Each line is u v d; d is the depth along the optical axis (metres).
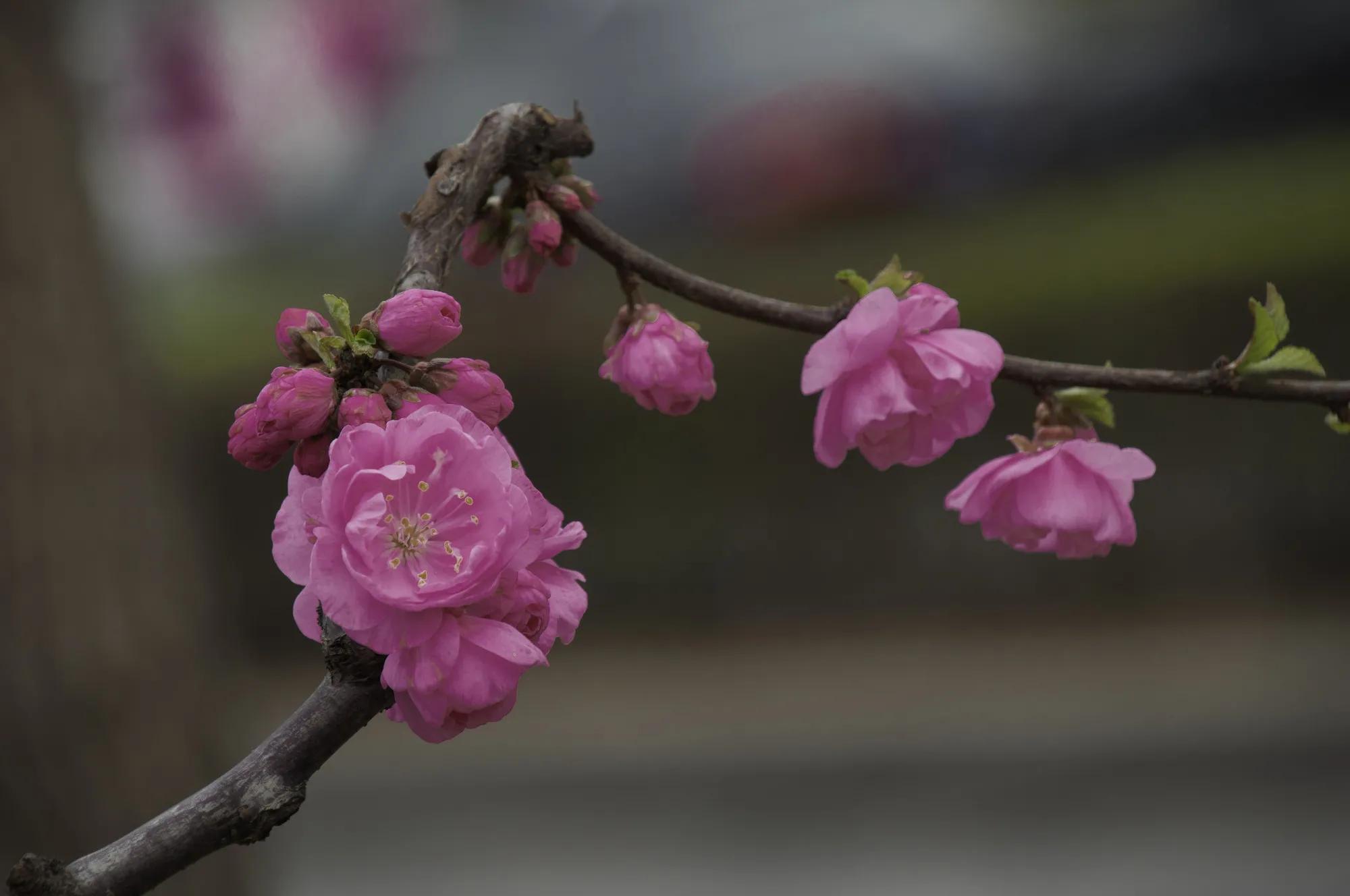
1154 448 12.16
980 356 2.08
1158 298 11.85
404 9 16.88
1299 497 12.10
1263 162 13.88
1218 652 11.04
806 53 16.00
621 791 9.79
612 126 16.27
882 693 10.93
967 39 15.81
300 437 1.54
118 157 15.19
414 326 1.58
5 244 3.98
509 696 1.45
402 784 10.14
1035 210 14.09
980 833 8.84
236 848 4.17
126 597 4.03
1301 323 11.73
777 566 12.86
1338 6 14.78
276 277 16.69
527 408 12.86
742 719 10.68
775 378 12.58
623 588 13.05
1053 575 12.48
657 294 13.05
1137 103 14.99
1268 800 8.92
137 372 4.30
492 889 8.77
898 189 15.05
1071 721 9.96
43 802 3.91
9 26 4.05
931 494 12.57
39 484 3.94
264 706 11.72
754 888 8.51
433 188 1.95
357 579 1.41
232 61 16.25
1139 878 8.20
